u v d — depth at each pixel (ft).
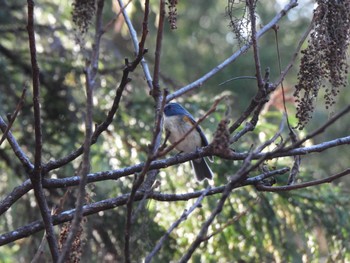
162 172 42.52
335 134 65.77
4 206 22.80
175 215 42.09
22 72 49.08
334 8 22.04
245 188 42.42
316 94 22.04
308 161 60.59
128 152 44.14
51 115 46.60
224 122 18.75
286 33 73.82
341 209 42.88
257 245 42.06
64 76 47.85
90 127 17.70
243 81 71.41
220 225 41.70
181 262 17.24
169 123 31.91
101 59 48.80
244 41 23.44
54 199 42.45
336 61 21.98
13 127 46.21
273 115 43.24
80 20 19.35
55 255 20.90
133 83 49.32
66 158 23.43
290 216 42.60
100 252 41.73
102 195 41.29
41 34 49.08
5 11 48.24
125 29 40.93
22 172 45.57
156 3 46.50
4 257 47.70
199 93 47.06
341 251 41.65
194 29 76.33
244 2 23.08
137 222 40.32
